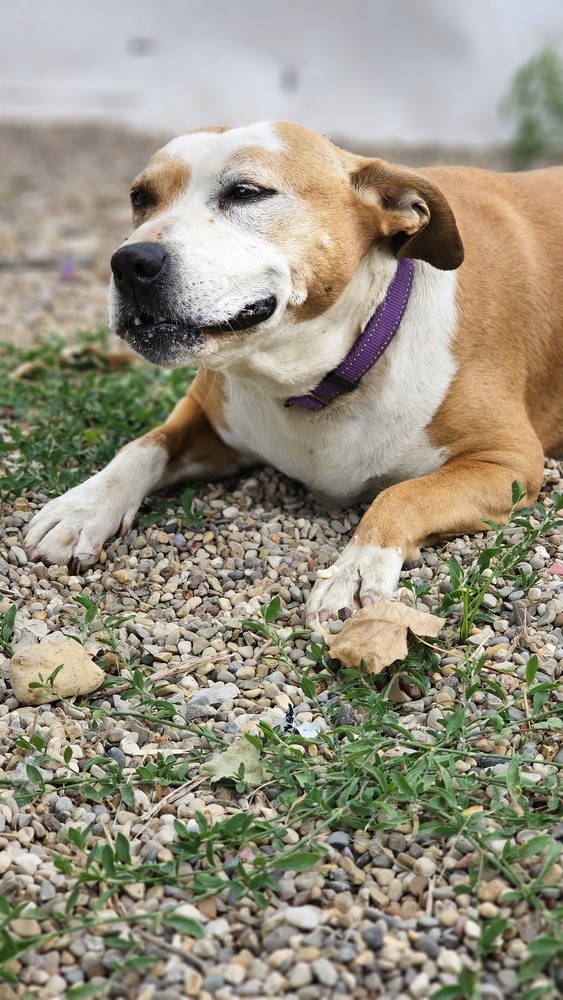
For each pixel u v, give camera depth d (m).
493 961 1.54
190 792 1.67
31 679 1.73
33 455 2.01
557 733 1.69
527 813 1.63
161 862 1.61
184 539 1.91
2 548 1.90
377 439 1.91
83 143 4.86
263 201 1.81
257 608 1.82
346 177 1.85
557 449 2.03
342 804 1.64
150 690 1.74
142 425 2.14
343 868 1.61
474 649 1.76
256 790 1.66
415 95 4.89
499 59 4.77
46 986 1.53
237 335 1.81
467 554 1.85
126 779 1.67
